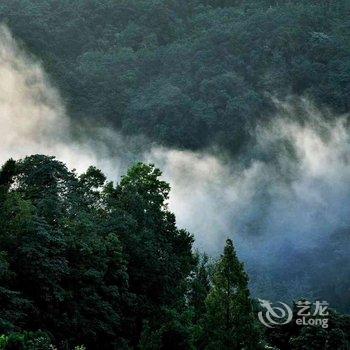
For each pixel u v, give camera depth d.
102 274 74.50
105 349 74.50
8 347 44.56
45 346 47.03
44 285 64.50
